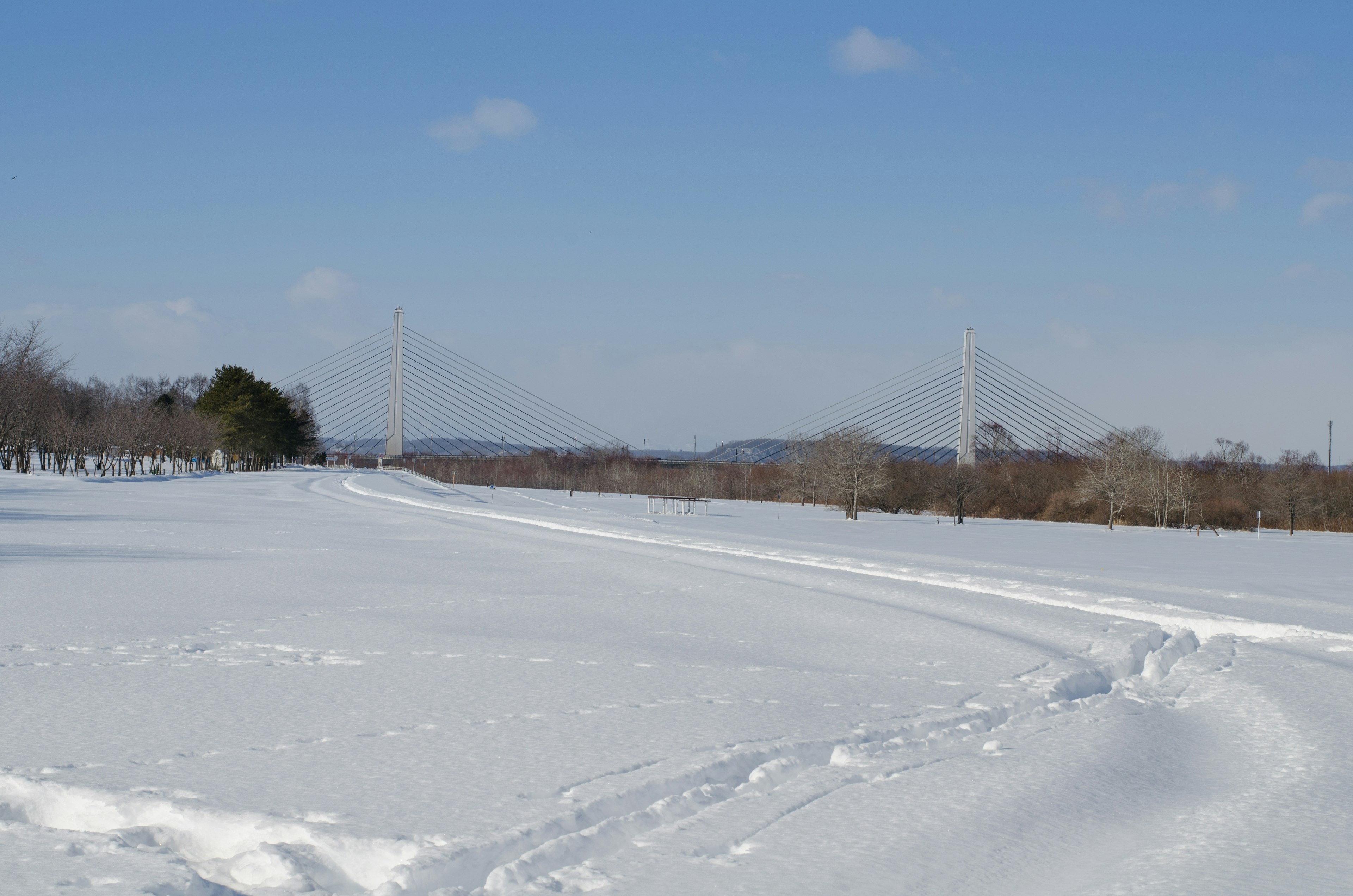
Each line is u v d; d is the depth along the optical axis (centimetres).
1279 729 1158
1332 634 1823
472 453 14675
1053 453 10825
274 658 1392
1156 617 2114
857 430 9300
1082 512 9144
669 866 693
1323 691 1373
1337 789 933
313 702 1138
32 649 1405
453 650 1485
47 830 725
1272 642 1811
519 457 14062
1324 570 3678
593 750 953
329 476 11750
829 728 1066
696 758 927
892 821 801
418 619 1786
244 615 1772
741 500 11450
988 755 1005
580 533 4428
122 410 9300
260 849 689
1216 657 1625
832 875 690
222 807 776
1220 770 997
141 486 7494
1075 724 1153
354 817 755
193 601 1920
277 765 891
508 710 1116
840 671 1401
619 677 1315
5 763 882
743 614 1944
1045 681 1350
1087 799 879
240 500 6275
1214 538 6788
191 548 3039
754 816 799
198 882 638
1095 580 2895
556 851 701
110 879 638
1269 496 8975
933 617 1958
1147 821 838
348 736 994
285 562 2700
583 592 2255
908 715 1141
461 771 880
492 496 9112
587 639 1622
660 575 2605
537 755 933
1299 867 737
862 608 2036
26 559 2538
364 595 2095
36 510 4441
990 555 4116
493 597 2131
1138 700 1306
